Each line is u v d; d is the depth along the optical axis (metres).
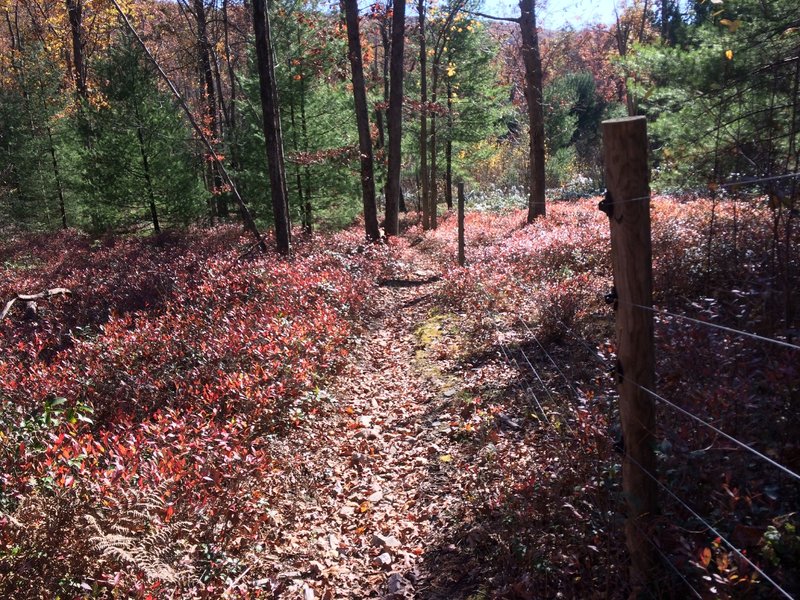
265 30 14.37
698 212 10.63
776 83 6.22
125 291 13.03
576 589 3.29
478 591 3.73
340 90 22.06
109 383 7.55
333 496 5.37
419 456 5.81
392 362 8.62
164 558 3.85
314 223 22.27
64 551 3.61
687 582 2.49
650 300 2.57
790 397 3.16
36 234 25.64
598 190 29.45
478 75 28.19
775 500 2.74
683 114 7.30
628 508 2.80
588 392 4.58
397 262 14.73
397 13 16.98
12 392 7.26
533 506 3.89
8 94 26.94
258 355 7.65
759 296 4.63
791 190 4.61
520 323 8.27
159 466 4.89
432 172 25.61
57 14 36.25
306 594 4.03
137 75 21.98
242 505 4.61
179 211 22.61
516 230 16.67
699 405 3.31
